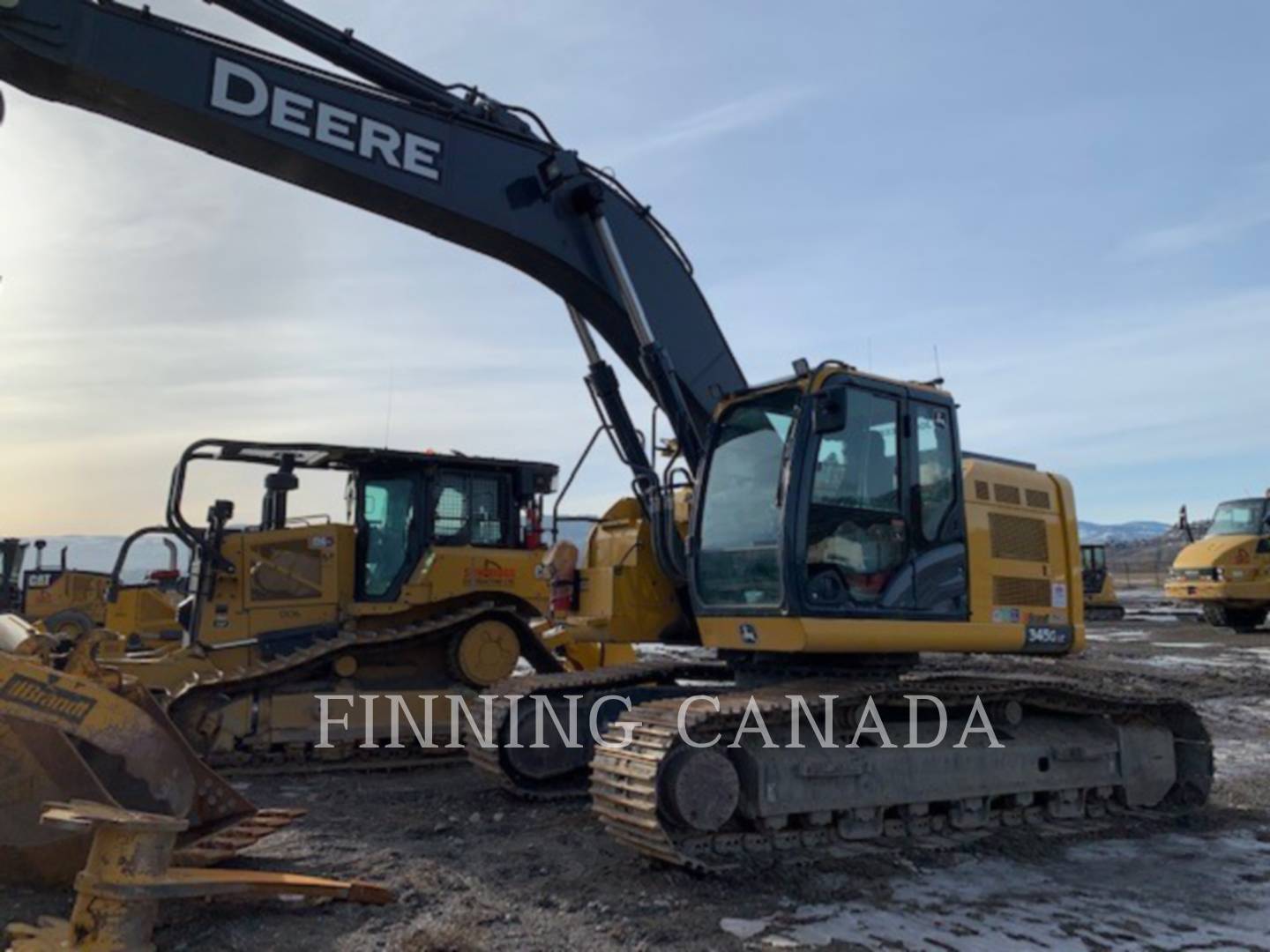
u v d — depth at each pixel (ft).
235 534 33.50
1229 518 76.54
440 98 25.07
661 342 26.66
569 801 25.49
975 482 23.91
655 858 19.49
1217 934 16.44
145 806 15.89
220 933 15.70
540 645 34.55
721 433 23.12
